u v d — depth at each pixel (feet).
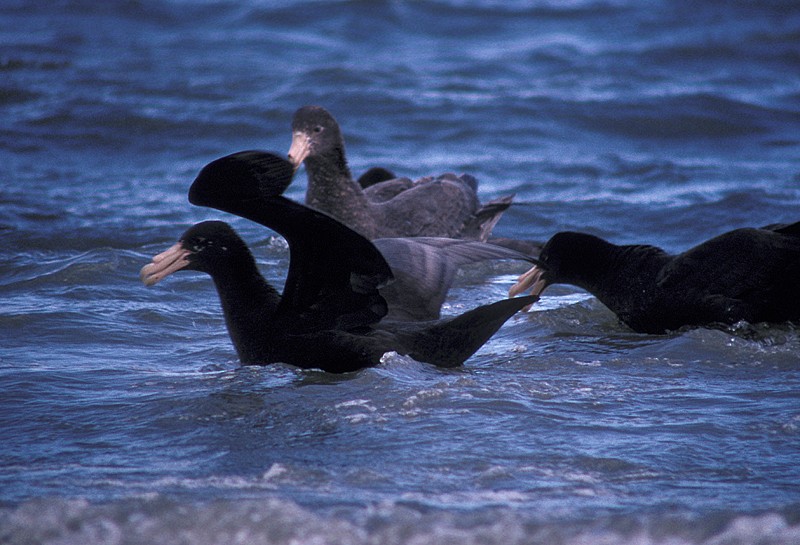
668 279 41.88
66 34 119.55
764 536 21.61
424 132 85.87
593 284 43.96
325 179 55.88
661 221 61.57
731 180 71.41
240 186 30.07
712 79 103.14
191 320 43.68
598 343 40.63
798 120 88.89
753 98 95.35
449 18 130.21
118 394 33.24
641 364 36.60
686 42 116.47
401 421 30.07
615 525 22.50
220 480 26.03
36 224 59.62
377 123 87.45
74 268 49.83
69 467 27.12
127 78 99.91
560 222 62.28
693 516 23.16
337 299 34.60
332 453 27.81
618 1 137.28
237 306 35.76
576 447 28.22
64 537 21.86
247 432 29.45
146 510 23.02
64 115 86.12
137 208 64.54
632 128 87.15
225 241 35.53
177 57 110.22
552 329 42.96
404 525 22.36
